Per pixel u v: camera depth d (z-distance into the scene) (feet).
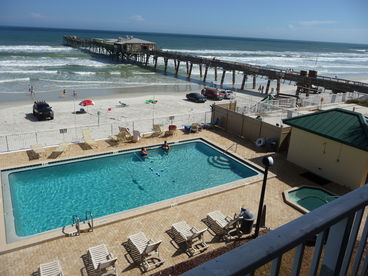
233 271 4.75
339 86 130.93
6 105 114.73
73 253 39.32
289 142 71.20
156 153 75.41
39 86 156.66
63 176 61.98
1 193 53.88
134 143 78.54
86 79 185.26
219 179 64.44
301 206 53.42
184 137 84.64
